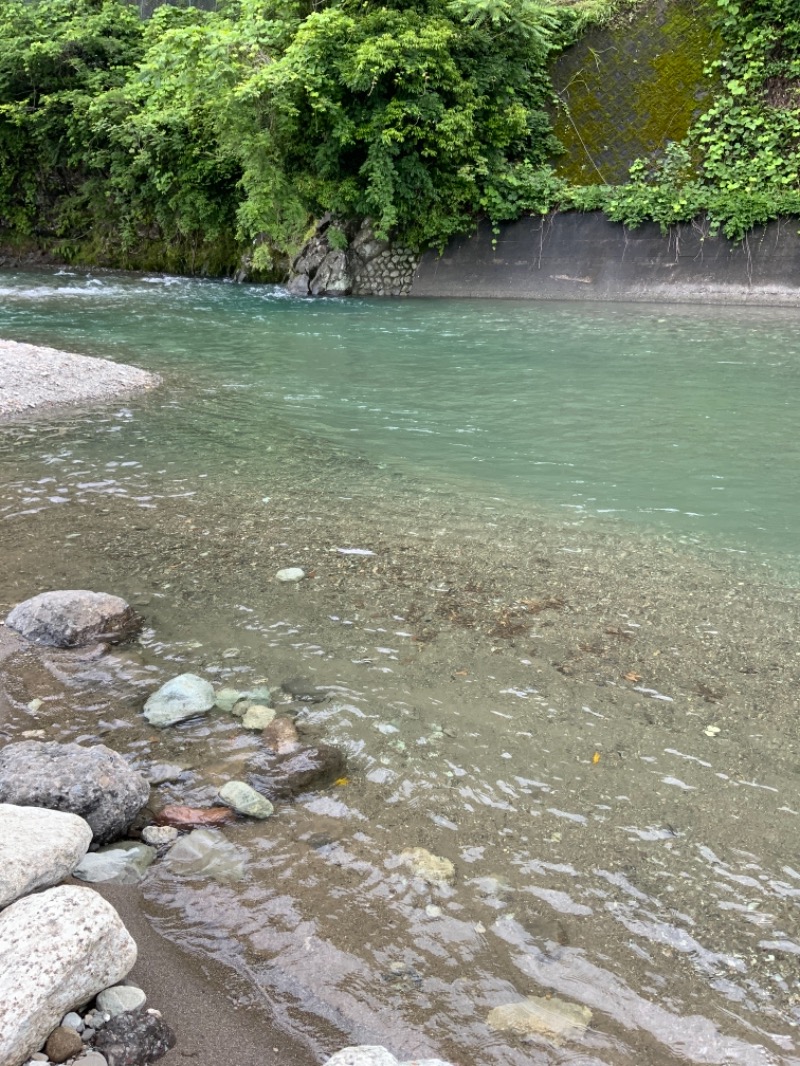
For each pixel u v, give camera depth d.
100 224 23.17
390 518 5.73
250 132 17.34
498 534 5.48
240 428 8.02
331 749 3.20
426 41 16.16
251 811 2.89
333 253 18.05
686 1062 2.07
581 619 4.35
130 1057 1.93
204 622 4.25
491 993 2.24
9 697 3.55
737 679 3.81
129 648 3.99
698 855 2.75
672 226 16.12
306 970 2.29
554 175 17.97
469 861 2.71
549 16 18.64
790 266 15.30
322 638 4.10
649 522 5.76
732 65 17.16
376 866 2.68
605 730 3.40
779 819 2.93
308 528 5.52
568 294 16.67
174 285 19.30
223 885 2.58
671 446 7.45
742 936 2.44
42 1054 1.88
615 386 9.56
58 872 2.38
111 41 22.86
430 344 12.20
